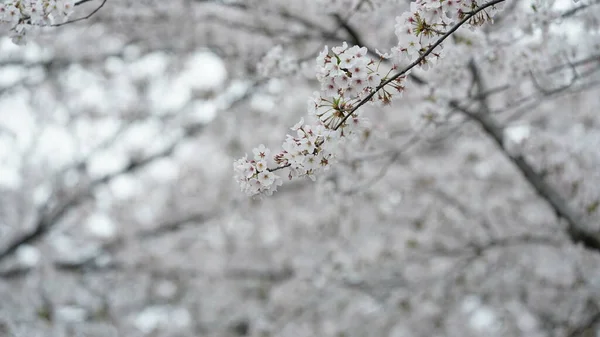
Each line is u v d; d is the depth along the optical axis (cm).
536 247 597
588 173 513
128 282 745
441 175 707
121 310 742
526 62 376
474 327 754
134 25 611
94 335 654
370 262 645
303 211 737
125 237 758
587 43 422
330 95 205
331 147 206
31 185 720
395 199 668
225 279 771
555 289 632
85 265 712
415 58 212
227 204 771
